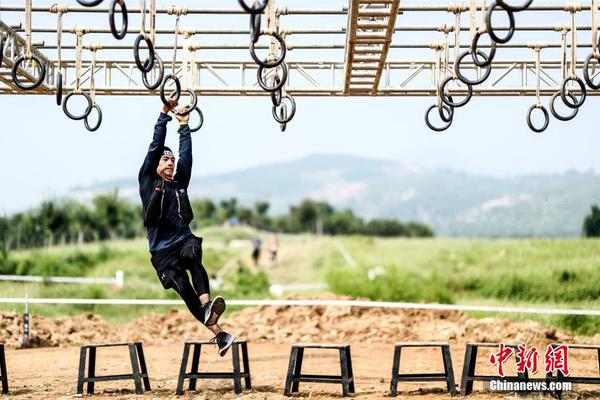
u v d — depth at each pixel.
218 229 83.50
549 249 35.72
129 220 53.88
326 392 10.24
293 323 18.58
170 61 14.34
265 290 29.23
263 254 61.12
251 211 137.75
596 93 14.20
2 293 22.88
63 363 13.70
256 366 13.37
